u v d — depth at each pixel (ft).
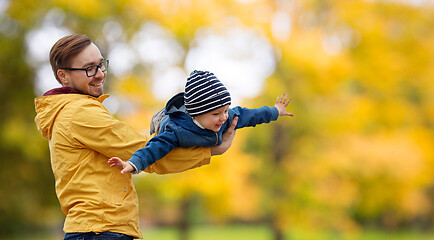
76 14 40.60
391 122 56.65
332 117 52.34
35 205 58.18
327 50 50.72
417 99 64.80
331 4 52.90
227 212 52.03
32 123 45.01
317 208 52.34
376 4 55.01
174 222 131.03
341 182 54.95
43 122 9.68
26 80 47.06
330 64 48.62
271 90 49.39
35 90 47.09
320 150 55.01
